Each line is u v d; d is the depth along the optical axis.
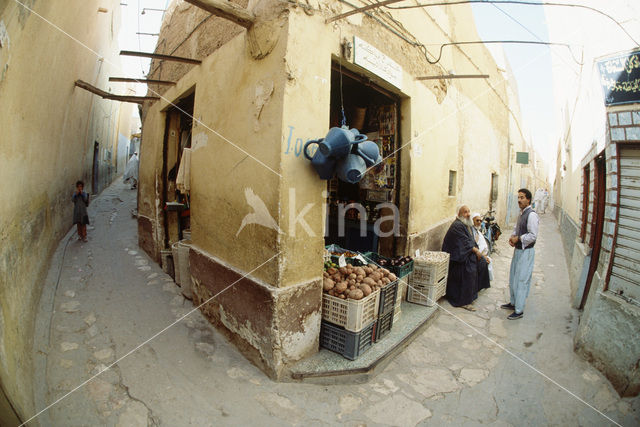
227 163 3.49
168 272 5.45
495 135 10.64
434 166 5.57
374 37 3.83
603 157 4.21
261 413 2.52
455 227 4.82
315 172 3.03
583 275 4.57
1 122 2.42
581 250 5.04
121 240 7.64
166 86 5.59
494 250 8.52
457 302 4.75
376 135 5.05
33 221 3.72
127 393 2.66
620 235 3.19
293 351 2.96
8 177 2.63
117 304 4.25
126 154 24.67
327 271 3.63
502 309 4.70
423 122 5.07
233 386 2.80
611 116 3.29
